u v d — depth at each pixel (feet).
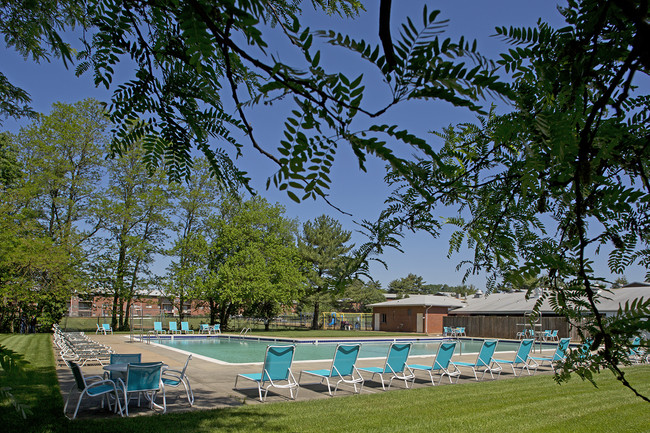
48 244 65.36
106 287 92.43
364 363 42.22
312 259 126.31
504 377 34.09
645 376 30.89
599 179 2.69
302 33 1.77
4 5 4.07
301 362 39.78
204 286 99.96
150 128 4.76
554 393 25.89
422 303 124.36
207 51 1.93
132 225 91.50
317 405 22.53
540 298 3.06
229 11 1.75
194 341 81.92
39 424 17.30
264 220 109.81
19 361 2.59
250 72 3.95
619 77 2.04
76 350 35.63
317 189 2.10
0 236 49.98
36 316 79.71
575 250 3.04
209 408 21.83
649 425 18.67
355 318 154.51
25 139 70.44
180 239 100.32
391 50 1.67
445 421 19.31
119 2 3.68
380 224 3.80
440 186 3.87
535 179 2.62
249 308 120.47
